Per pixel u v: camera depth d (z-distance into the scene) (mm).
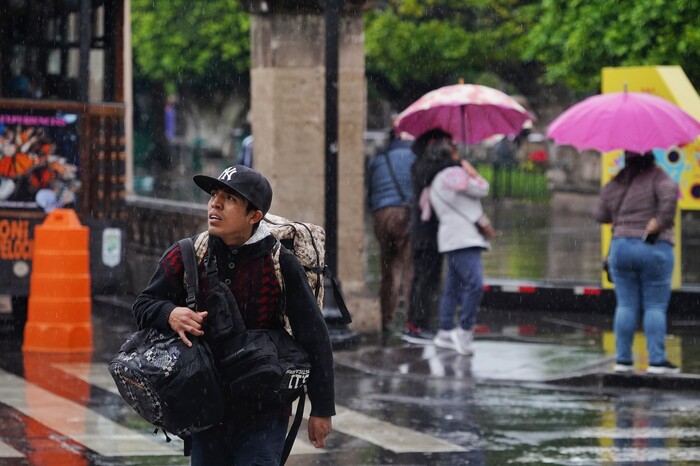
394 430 16156
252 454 9219
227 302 9109
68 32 24547
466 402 18156
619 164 26984
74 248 21703
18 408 16781
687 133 19891
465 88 23391
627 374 19531
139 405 9062
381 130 80438
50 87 24609
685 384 19359
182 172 88625
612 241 19703
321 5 23266
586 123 20172
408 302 23578
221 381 9086
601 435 16047
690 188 26891
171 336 9070
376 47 59094
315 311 9312
